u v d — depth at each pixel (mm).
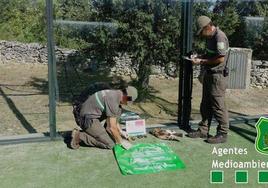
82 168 4352
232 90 12203
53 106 5066
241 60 12109
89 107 4844
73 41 12539
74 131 4867
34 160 4531
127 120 5410
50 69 4945
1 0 15977
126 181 4066
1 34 16203
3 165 4387
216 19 10023
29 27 16000
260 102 11031
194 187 3975
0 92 11281
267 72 12797
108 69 12977
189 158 4684
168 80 13055
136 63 11078
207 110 5227
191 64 5473
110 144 4871
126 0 10297
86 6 11523
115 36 10523
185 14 5277
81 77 12578
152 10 10242
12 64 15805
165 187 3957
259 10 12977
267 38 13461
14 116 8453
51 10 4801
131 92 4848
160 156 4676
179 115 5746
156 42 10336
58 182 4016
